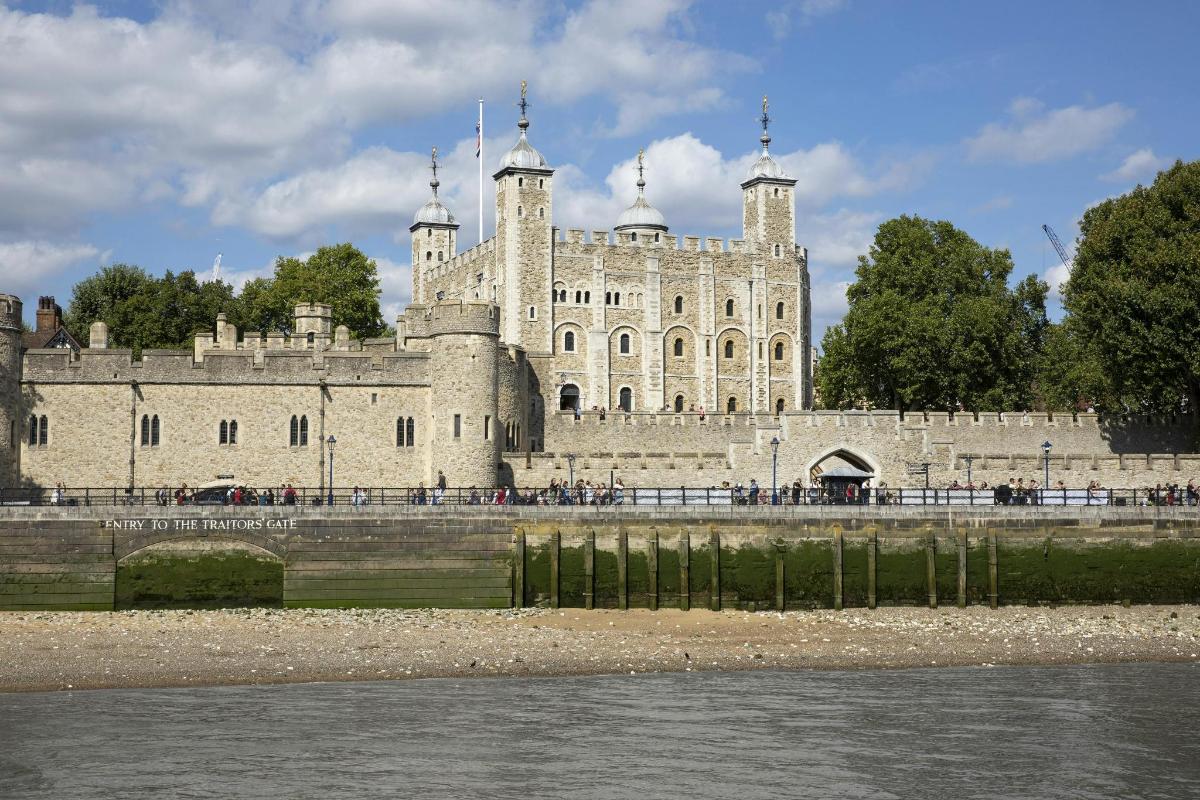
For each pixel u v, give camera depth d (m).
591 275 102.88
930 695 36.97
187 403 61.31
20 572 47.97
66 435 60.28
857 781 29.05
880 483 67.62
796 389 109.69
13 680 37.22
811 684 38.38
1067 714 34.84
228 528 49.19
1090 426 73.56
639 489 57.81
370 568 49.59
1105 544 53.47
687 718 34.00
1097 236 71.69
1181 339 66.06
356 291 100.62
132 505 49.97
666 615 49.56
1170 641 45.09
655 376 104.00
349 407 62.53
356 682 37.84
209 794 27.81
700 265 106.31
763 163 110.88
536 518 51.00
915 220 89.81
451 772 29.28
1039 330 90.19
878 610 51.50
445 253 122.44
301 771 29.30
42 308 89.62
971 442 72.00
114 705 34.84
